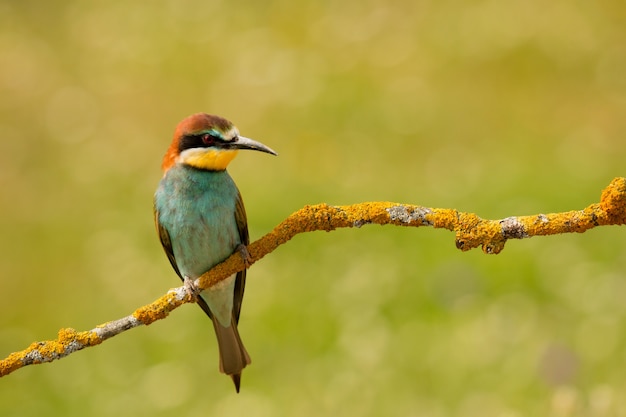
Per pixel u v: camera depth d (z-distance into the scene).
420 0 21.02
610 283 11.16
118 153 17.30
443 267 11.80
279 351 10.92
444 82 17.98
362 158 15.71
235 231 7.46
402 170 15.20
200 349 11.34
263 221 13.65
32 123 18.62
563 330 10.40
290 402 10.01
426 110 17.02
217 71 19.59
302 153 16.08
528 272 11.52
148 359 11.41
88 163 17.00
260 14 21.59
